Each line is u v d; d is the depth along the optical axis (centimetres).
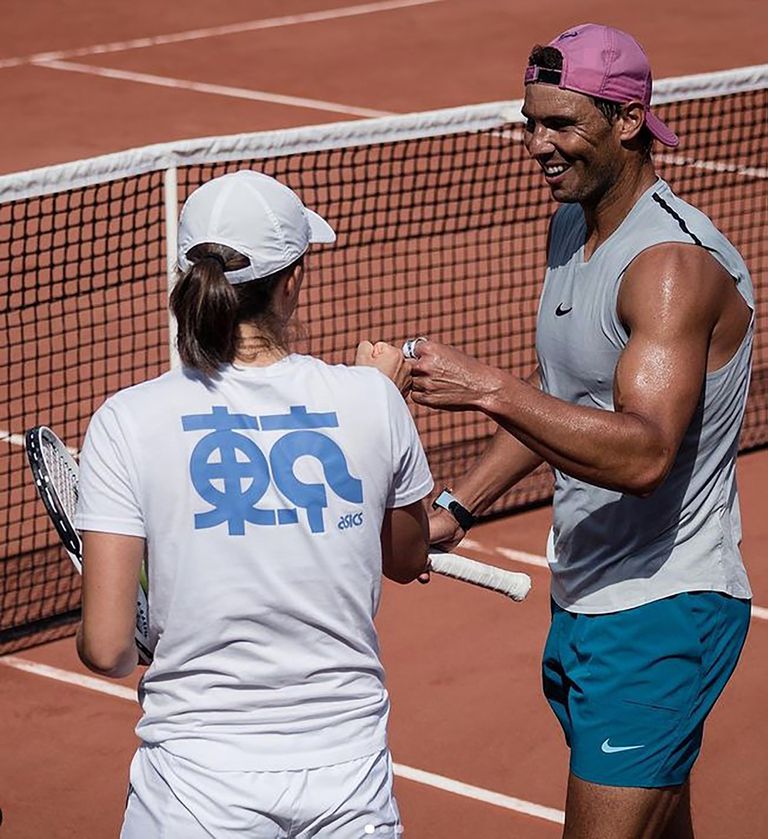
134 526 905
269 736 921
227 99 5062
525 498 2355
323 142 2402
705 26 6016
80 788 1612
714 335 1105
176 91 5159
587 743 1162
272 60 5584
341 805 926
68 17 6262
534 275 3275
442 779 1631
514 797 1602
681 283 1070
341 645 937
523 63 5525
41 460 1049
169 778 920
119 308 2673
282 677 920
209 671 918
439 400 1038
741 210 3619
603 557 1159
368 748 946
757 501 2341
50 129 4688
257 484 913
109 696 1798
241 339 938
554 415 1020
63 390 2694
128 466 902
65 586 2050
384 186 3703
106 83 5266
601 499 1148
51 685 1814
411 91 5162
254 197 929
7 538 2197
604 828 1155
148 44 5834
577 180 1124
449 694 1803
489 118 2564
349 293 3166
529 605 2025
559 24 6091
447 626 1966
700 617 1141
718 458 1144
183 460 908
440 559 1142
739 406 1148
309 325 3000
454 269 3288
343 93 5147
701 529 1146
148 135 4641
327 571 920
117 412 916
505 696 1800
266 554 911
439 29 6022
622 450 1021
